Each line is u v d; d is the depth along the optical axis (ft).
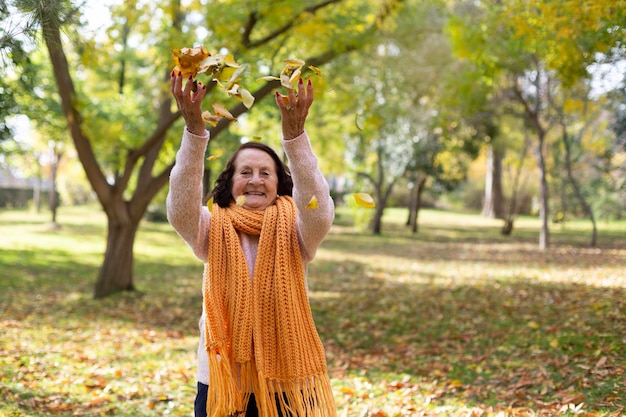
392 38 38.65
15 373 17.76
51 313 32.24
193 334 27.25
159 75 44.78
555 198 94.53
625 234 90.74
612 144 69.00
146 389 17.20
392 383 17.48
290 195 8.97
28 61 12.13
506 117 77.87
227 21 32.22
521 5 23.54
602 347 18.86
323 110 64.69
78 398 15.84
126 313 32.63
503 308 29.14
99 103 44.27
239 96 7.89
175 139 37.83
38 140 81.61
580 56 23.54
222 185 8.86
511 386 16.37
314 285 43.50
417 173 94.53
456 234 95.76
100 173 36.40
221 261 8.16
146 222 110.42
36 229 90.27
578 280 37.40
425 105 61.87
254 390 7.93
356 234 95.66
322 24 33.40
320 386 8.11
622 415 12.88
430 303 32.94
